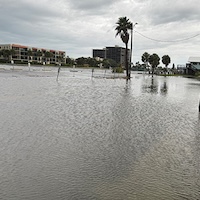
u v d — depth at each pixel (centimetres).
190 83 4356
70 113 1188
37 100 1506
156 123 1092
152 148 741
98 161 614
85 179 512
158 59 10306
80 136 823
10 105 1296
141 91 2467
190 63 9369
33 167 560
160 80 4806
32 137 782
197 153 717
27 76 3506
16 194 442
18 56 15550
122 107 1450
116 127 974
